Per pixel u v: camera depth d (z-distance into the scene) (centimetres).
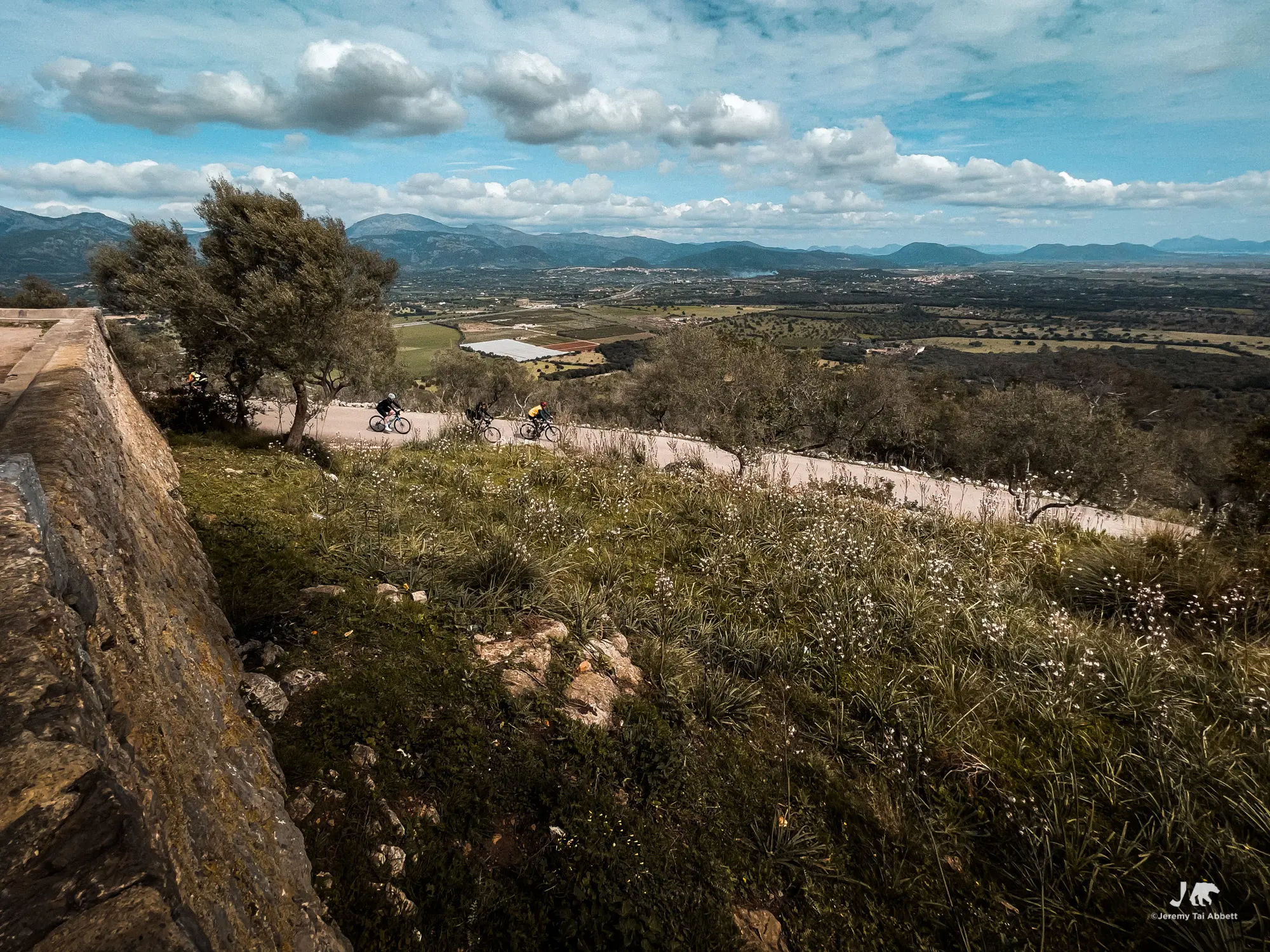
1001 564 762
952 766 405
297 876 218
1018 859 347
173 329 1055
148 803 129
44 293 2925
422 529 711
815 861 337
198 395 1203
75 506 219
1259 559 631
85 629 163
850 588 658
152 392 1255
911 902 320
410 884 260
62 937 84
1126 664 507
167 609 270
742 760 407
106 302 1100
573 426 1853
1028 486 1173
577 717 402
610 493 1005
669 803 358
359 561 561
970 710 448
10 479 178
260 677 341
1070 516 1062
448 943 246
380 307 1237
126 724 152
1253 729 410
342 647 405
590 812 327
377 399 2741
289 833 234
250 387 1242
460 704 376
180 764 178
